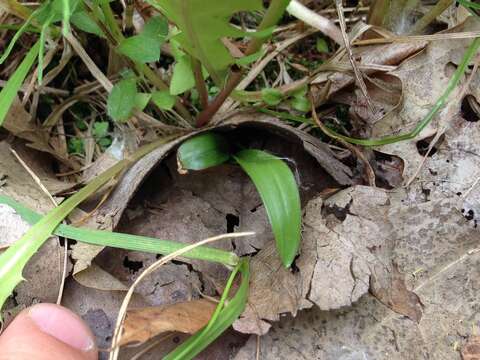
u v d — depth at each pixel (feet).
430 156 0.29
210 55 0.26
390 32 0.32
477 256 0.27
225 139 0.30
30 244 0.24
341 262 0.26
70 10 0.23
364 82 0.32
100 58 0.36
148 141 0.32
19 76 0.26
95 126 0.34
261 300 0.26
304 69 0.36
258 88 0.36
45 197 0.28
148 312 0.25
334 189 0.29
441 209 0.28
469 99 0.30
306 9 0.34
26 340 0.23
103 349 0.26
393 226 0.28
